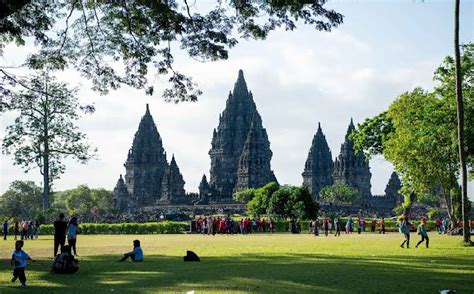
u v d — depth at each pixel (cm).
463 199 4462
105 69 3359
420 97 7475
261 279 2178
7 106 3606
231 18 3030
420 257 3234
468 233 4441
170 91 3378
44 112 8588
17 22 3084
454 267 2636
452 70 5834
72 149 8906
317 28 2928
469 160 6312
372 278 2206
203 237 6938
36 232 7456
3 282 2208
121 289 1964
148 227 9088
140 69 3341
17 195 19312
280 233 8600
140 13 3070
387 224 10269
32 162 8725
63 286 2075
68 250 2556
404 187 7469
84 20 3234
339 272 2414
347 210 19475
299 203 11162
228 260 3086
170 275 2353
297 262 2925
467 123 5588
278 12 2930
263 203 12988
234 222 8856
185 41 3070
